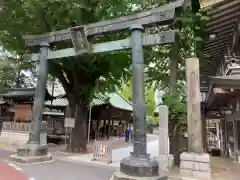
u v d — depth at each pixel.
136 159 7.00
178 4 7.65
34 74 24.45
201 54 11.14
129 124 32.94
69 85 14.95
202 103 14.48
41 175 7.56
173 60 10.61
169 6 7.74
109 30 8.76
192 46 10.73
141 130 7.32
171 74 10.51
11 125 17.73
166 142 9.32
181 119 9.88
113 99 28.52
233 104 11.92
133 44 8.02
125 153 15.21
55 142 20.86
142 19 8.12
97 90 15.88
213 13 8.35
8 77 16.69
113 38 12.75
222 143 15.48
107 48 8.91
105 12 11.80
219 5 7.75
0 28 11.44
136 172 6.75
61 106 22.53
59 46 12.07
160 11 7.86
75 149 14.29
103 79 16.22
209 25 9.30
